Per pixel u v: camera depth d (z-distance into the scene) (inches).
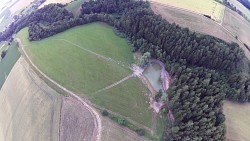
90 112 4480.8
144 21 5452.8
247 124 4320.9
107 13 6471.5
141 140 4153.5
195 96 4318.4
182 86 4478.3
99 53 5433.1
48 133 4448.8
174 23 5329.7
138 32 5497.1
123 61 5246.1
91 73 5083.7
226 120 4311.0
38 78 5221.5
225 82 4692.4
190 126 4005.9
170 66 4913.9
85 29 6136.8
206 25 5797.2
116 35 5802.2
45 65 5438.0
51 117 4581.7
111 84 4877.0
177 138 4037.9
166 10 6077.8
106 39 5733.3
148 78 4945.9
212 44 4950.8
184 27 5600.4
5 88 5807.1
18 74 5659.5
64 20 6456.7
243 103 4598.9
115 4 6387.8
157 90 4749.0
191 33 5132.9
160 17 5536.4
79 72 5128.0
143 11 5684.1
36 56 5748.0
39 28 6540.4
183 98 4343.0
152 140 4156.0
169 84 4795.8
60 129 4402.1
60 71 5221.5
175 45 5004.9
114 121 4352.9
